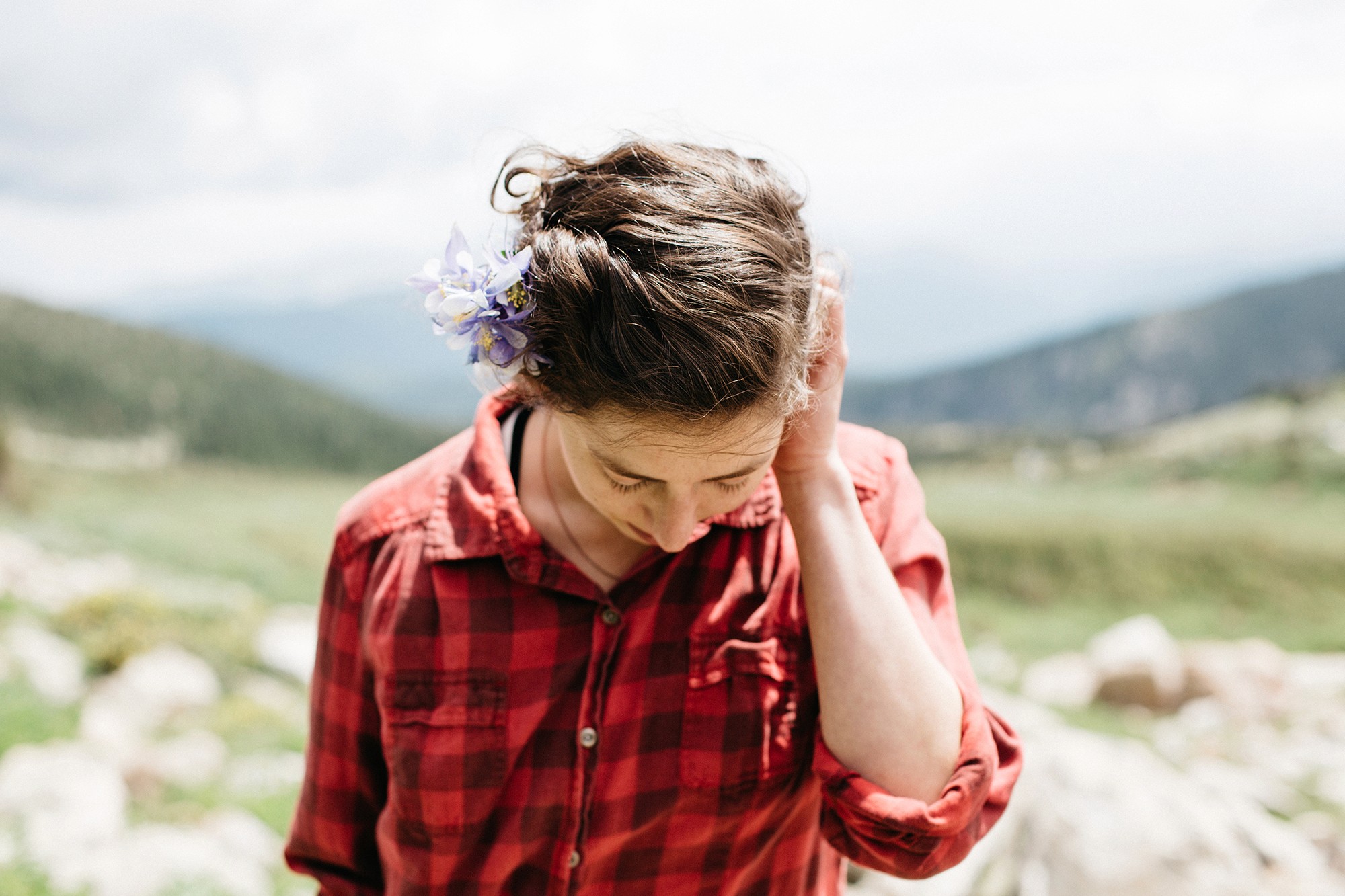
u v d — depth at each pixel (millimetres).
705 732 1038
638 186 881
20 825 4191
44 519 21969
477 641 1061
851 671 969
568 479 1095
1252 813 2965
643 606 1047
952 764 970
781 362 823
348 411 59844
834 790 964
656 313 796
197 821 5078
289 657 10688
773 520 1095
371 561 1138
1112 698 8977
